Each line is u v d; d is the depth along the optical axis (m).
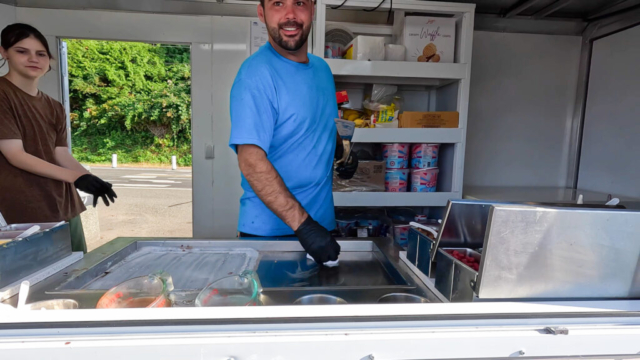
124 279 0.89
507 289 0.61
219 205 2.48
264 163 0.96
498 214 0.59
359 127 1.97
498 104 2.39
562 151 2.46
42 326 0.51
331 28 2.14
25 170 1.59
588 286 0.62
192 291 0.79
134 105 13.20
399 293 0.78
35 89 1.71
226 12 2.31
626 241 0.61
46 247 0.87
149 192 8.30
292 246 1.12
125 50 12.60
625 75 2.05
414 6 1.89
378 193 1.97
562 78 2.39
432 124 1.97
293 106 1.12
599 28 2.21
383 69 1.89
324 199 1.28
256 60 1.09
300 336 0.52
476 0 2.06
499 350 0.55
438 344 0.53
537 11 2.20
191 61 2.35
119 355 0.50
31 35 1.58
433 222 1.46
